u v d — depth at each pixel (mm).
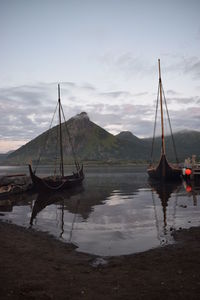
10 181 45062
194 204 27625
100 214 23328
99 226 18641
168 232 16359
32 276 9305
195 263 10398
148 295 7781
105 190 45688
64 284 8656
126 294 7879
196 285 8352
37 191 45031
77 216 22844
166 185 51812
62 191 45406
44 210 26703
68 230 17719
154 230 17016
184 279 8875
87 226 18766
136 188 47688
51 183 45125
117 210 25234
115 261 11164
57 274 9586
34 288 8289
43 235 16219
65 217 22562
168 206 26844
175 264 10422
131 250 13141
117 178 80875
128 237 15562
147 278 9109
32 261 11023
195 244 13109
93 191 44594
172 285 8430
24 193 42875
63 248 13430
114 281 8906
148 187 48906
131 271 9875
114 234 16328
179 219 20219
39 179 44531
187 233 15508
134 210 24953
